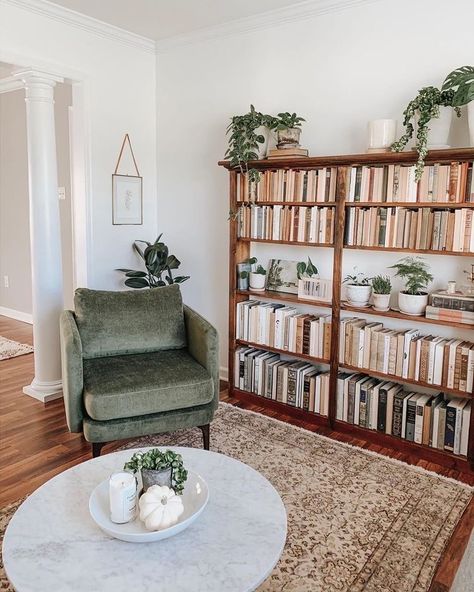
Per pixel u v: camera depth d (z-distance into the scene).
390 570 1.86
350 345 2.97
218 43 3.60
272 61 3.36
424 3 2.75
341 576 1.83
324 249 3.27
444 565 1.90
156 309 2.95
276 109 3.38
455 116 2.65
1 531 2.03
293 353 3.22
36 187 3.26
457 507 2.27
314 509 2.22
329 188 2.95
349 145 3.10
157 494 1.45
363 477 2.50
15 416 3.18
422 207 2.66
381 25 2.90
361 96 3.02
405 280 2.98
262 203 3.23
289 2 3.12
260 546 1.38
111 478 1.48
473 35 2.63
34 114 3.21
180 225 4.04
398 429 2.83
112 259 3.89
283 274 3.41
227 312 3.86
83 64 3.47
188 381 2.53
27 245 5.36
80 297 2.83
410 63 2.83
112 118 3.74
